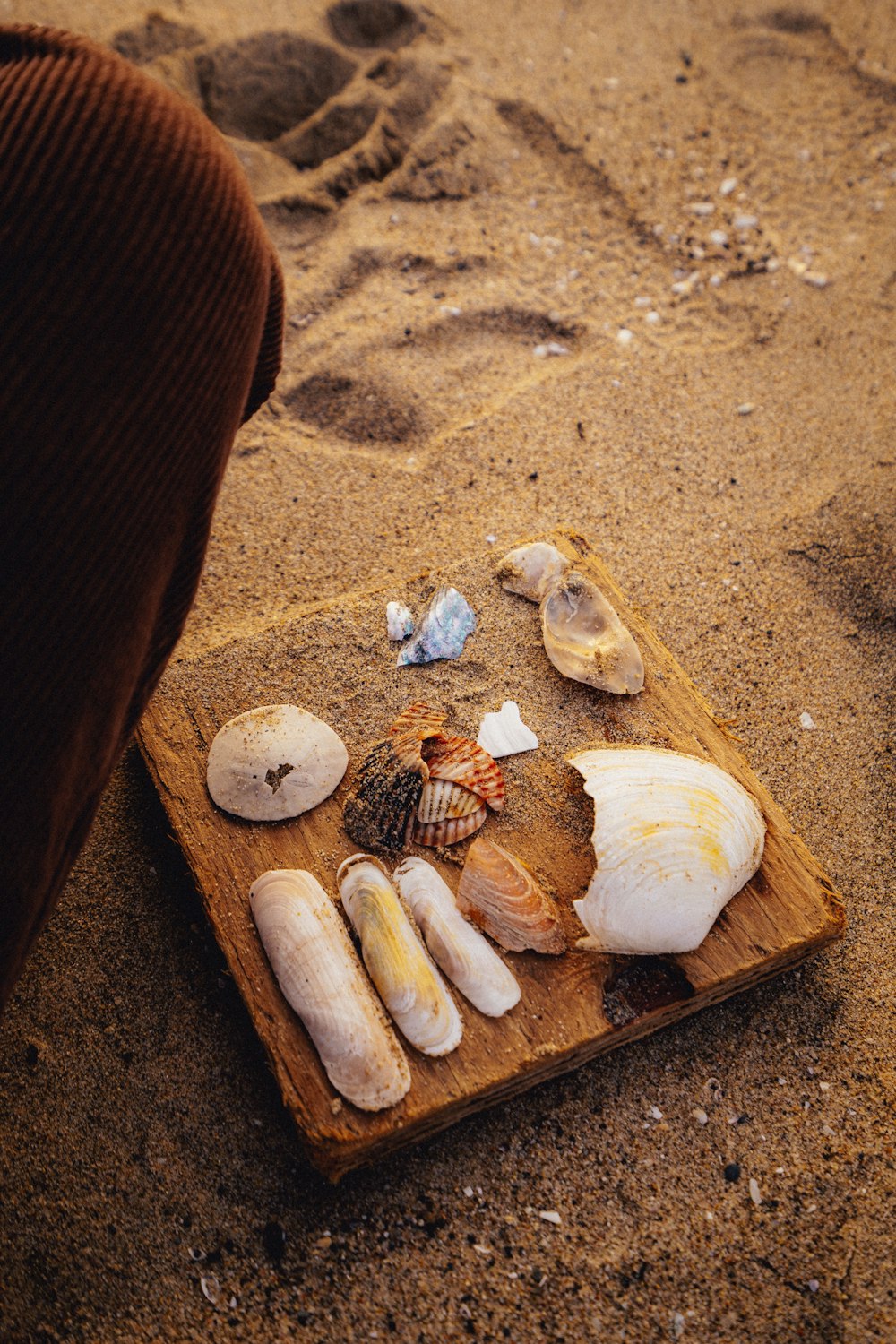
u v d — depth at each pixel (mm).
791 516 638
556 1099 479
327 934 465
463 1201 461
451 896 479
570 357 711
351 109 797
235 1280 448
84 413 357
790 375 699
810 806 548
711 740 520
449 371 698
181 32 815
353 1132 438
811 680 584
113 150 357
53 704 364
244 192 382
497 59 864
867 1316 443
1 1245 451
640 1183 465
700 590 614
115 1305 444
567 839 495
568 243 761
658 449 667
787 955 480
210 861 489
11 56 369
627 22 915
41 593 358
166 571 387
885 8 917
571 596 545
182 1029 489
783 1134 473
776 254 753
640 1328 442
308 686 536
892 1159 468
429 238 754
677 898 467
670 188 789
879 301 729
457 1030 458
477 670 540
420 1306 444
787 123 840
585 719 526
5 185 352
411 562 623
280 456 665
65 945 505
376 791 498
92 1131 471
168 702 529
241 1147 469
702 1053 488
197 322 370
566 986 468
